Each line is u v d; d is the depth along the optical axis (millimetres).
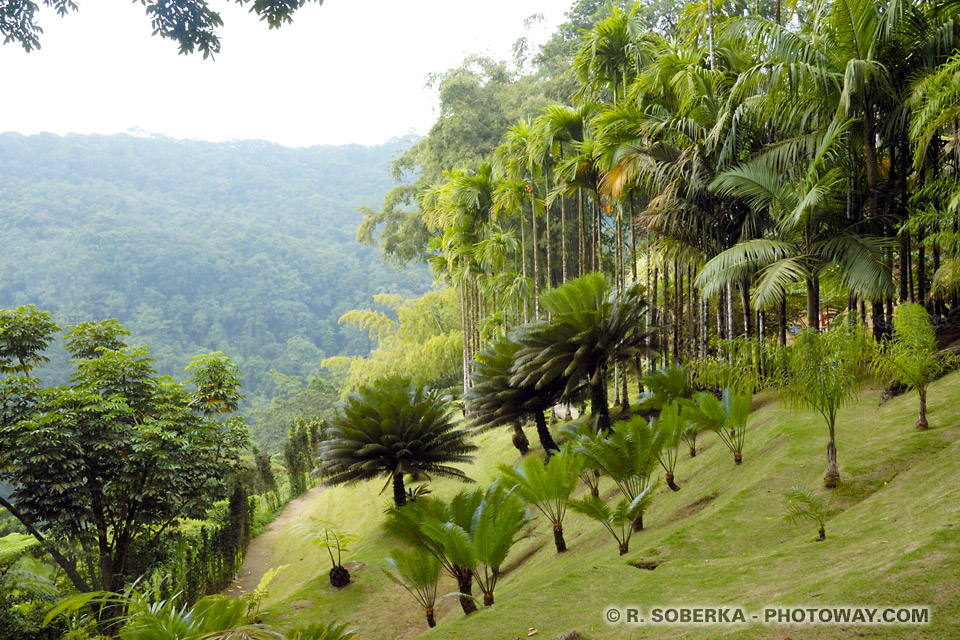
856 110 11289
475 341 31547
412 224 40594
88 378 16516
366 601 12836
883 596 4055
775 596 4863
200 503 16281
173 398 17344
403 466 17391
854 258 11086
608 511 8938
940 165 11898
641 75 15953
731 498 8594
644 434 9844
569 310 17219
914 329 8625
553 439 19797
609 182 16547
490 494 9727
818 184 10805
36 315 16719
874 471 7859
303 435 35312
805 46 11320
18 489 13953
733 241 14789
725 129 13703
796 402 8594
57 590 11617
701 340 16156
